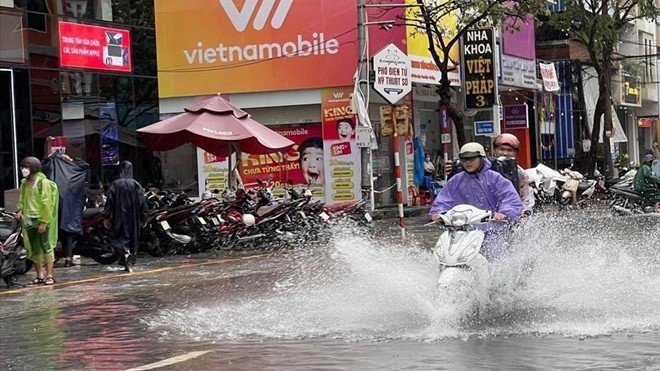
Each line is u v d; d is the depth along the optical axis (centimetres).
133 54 3453
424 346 973
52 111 3073
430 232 2756
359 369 875
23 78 2978
